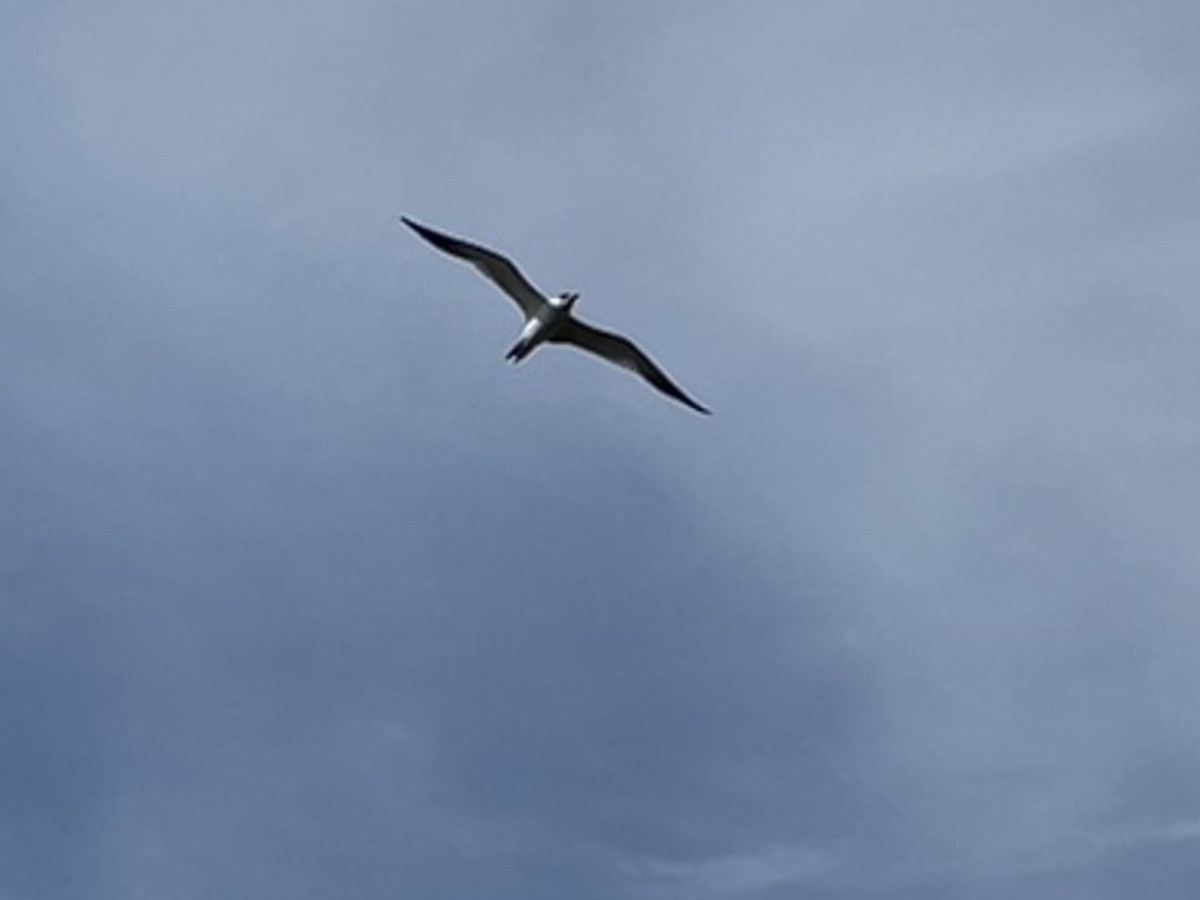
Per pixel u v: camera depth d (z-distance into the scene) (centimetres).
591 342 2434
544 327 2411
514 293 2428
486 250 2403
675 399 2428
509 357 2406
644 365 2420
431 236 2419
